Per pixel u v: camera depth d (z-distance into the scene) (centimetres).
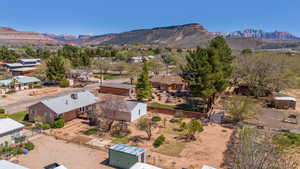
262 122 3400
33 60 9238
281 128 3112
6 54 10419
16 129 2472
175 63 9725
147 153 2312
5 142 2266
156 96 5225
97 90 5700
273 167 1438
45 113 3141
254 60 5156
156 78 6500
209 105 3988
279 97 4466
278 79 4903
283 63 5062
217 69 3631
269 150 1578
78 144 2512
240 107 3400
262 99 4872
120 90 5338
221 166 2061
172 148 2452
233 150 2350
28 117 3384
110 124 2991
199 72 3622
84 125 3153
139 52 16262
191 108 4169
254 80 5050
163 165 2067
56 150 2350
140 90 4584
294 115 3612
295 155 2100
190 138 2738
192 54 4438
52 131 2870
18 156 2184
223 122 3394
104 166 2052
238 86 5569
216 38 4291
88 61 8112
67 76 7219
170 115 3747
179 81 6103
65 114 3262
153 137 2766
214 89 3597
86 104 3625
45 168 1828
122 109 3362
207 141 2655
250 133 2098
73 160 2145
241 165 1498
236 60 5450
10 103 4216
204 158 2222
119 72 9544
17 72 7575
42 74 6875
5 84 5244
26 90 5438
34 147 2400
